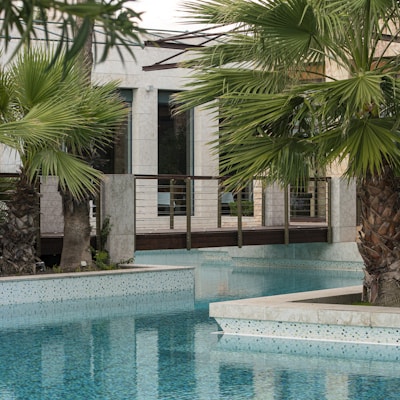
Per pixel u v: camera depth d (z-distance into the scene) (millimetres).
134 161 25625
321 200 24609
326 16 8680
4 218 15336
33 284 14055
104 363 8797
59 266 15633
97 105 14211
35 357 9148
